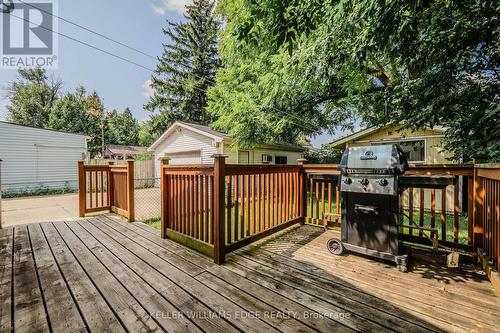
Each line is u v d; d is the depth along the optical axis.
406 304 1.61
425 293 1.75
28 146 9.89
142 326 1.41
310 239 3.01
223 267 2.22
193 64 18.66
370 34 2.69
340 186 2.42
